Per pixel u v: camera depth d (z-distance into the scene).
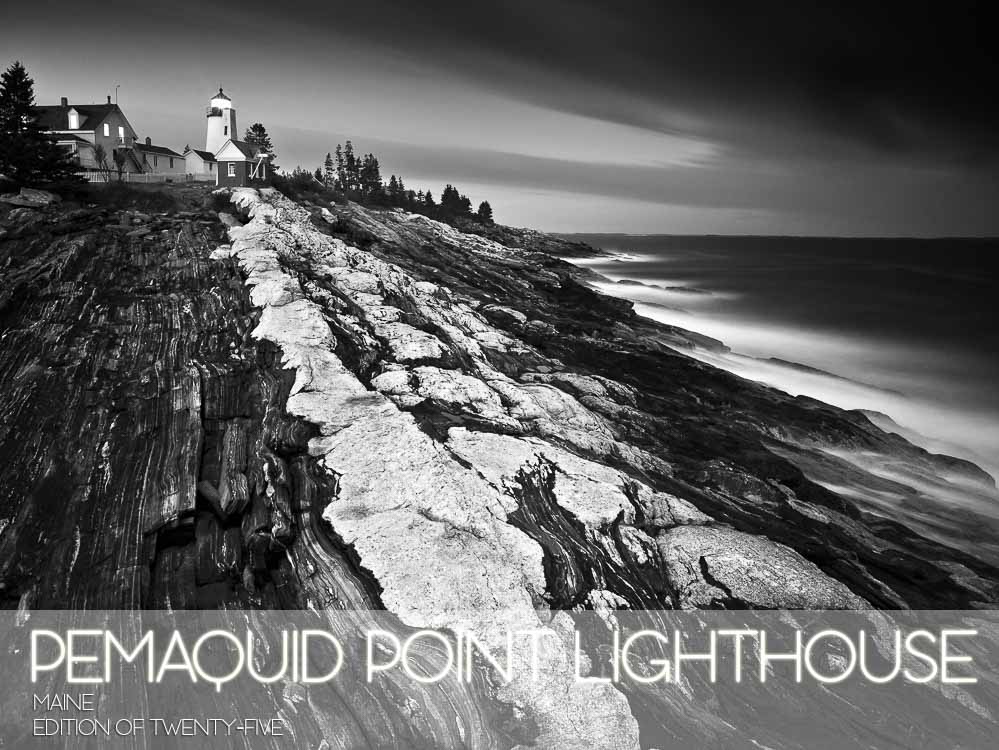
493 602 11.34
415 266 42.00
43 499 12.97
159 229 30.80
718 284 106.94
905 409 37.62
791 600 13.20
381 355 20.45
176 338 19.67
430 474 13.85
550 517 13.98
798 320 69.75
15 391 16.06
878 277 122.94
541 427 18.86
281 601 11.51
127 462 14.21
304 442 14.95
